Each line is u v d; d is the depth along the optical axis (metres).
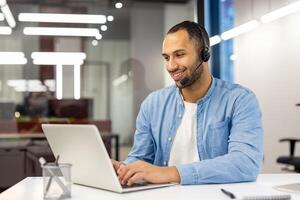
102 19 6.94
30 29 7.18
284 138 4.46
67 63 8.95
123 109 10.17
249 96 1.65
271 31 5.05
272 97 5.07
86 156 1.26
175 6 9.10
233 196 1.11
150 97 1.87
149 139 1.82
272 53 5.05
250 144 1.48
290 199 1.11
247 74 5.65
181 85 1.64
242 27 5.44
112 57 10.41
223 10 5.80
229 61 5.84
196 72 1.62
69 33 7.46
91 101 6.08
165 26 9.28
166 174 1.32
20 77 9.42
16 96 9.45
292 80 4.65
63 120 5.37
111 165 1.20
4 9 6.66
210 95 1.71
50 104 5.94
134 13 9.51
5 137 4.55
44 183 1.15
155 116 1.80
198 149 1.68
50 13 6.78
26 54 9.21
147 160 1.81
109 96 10.46
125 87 10.12
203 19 3.83
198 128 1.69
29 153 4.01
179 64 1.59
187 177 1.33
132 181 1.27
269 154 5.16
